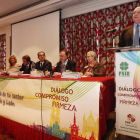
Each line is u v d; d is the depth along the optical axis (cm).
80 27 377
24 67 289
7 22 507
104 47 344
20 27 488
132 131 105
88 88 107
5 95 168
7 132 165
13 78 158
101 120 103
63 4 364
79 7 369
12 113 160
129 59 104
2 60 589
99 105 103
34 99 138
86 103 108
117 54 110
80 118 110
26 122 146
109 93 142
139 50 100
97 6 344
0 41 592
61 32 410
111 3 326
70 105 115
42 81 132
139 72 100
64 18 404
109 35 334
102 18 344
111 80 145
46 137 129
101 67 200
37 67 276
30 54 463
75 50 389
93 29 359
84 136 109
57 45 395
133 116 104
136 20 148
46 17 416
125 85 107
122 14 320
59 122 121
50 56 412
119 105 110
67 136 117
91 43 362
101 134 109
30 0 388
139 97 101
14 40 510
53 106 125
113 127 158
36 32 443
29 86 142
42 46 430
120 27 322
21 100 150
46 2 371
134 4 305
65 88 118
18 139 150
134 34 152
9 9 448
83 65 377
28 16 445
